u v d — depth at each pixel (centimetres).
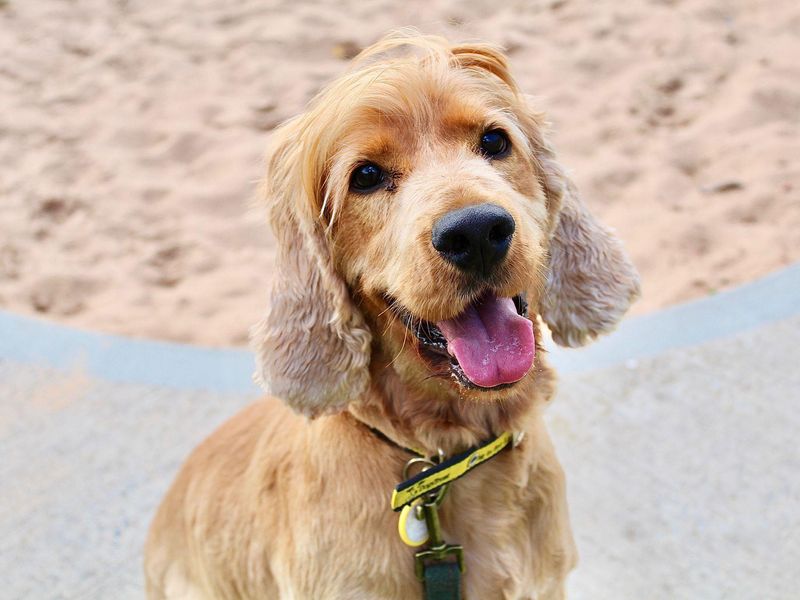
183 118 113
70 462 70
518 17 122
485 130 44
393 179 43
